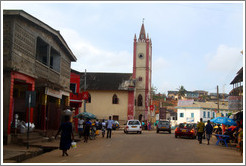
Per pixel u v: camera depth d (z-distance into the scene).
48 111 21.23
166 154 13.19
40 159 11.52
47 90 21.38
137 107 62.09
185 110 67.75
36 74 19.64
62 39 23.77
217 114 37.75
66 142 12.50
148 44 64.31
